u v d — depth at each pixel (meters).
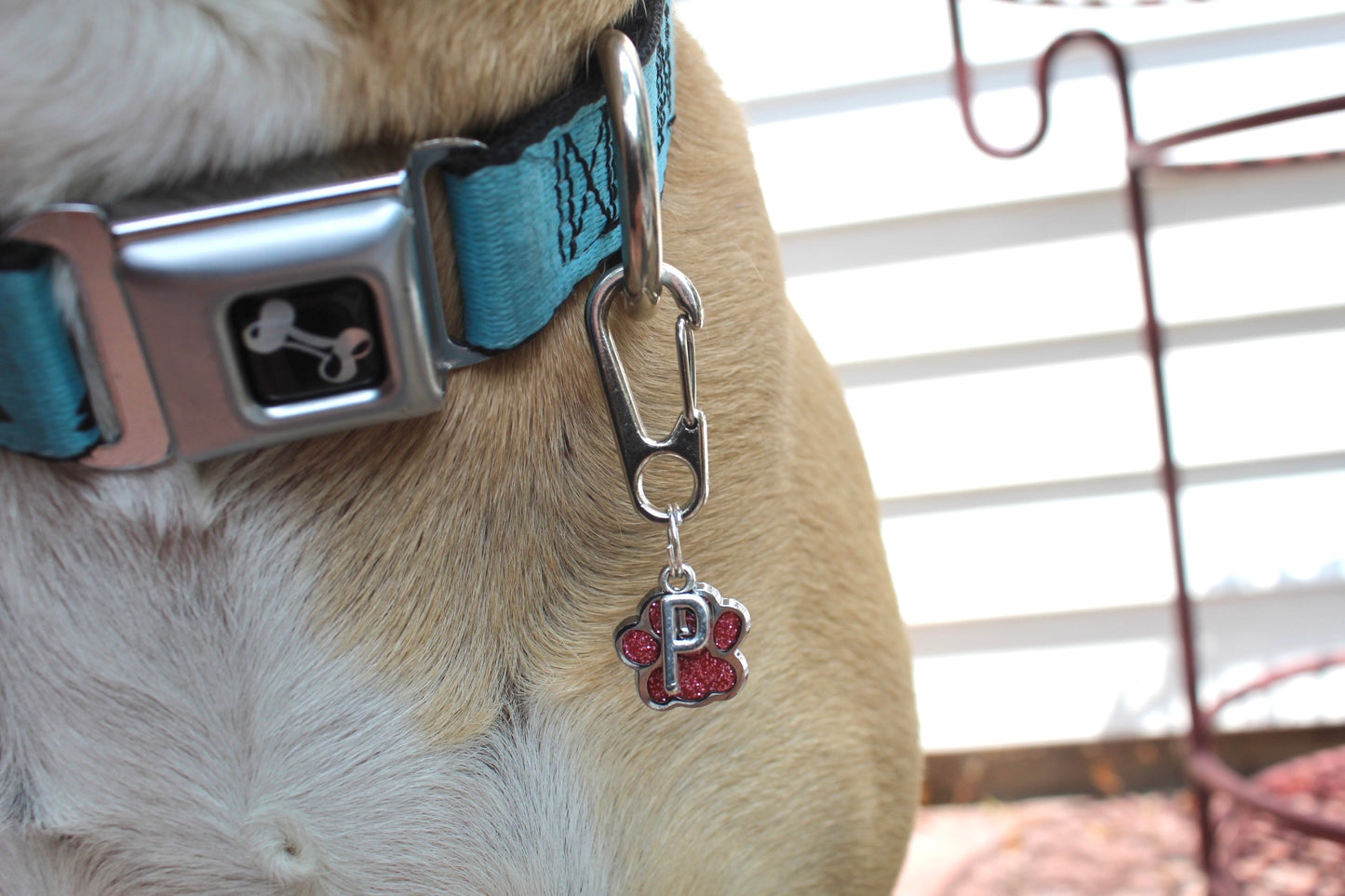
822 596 0.34
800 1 0.79
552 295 0.27
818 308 0.84
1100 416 0.83
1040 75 0.64
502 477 0.28
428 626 0.29
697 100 0.32
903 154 0.81
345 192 0.24
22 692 0.28
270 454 0.27
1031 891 0.73
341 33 0.25
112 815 0.29
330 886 0.29
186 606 0.28
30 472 0.27
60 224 0.24
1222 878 0.65
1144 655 0.84
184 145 0.25
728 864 0.32
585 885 0.30
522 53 0.26
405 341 0.25
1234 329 0.81
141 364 0.25
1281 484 0.82
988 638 0.86
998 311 0.83
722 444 0.31
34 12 0.25
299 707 0.29
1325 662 0.72
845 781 0.34
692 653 0.28
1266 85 0.79
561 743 0.30
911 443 0.85
